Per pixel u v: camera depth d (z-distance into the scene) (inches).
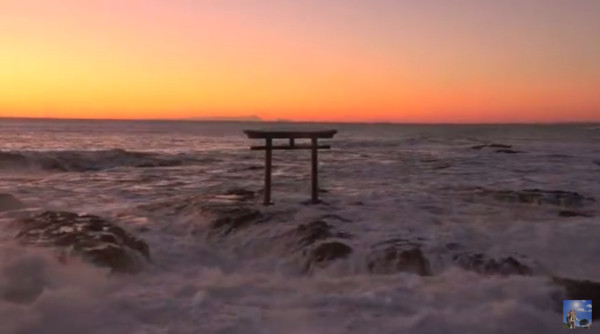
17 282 223.0
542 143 2274.9
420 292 232.1
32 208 506.9
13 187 679.7
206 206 455.5
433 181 760.3
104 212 474.3
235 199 524.7
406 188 663.1
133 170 967.6
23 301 208.1
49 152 1101.1
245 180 789.2
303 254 319.6
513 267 297.7
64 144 1925.4
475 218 448.1
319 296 225.1
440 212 480.1
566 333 187.8
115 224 375.9
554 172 904.3
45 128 4055.1
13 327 176.6
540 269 303.3
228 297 224.4
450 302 218.7
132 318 194.9
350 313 205.0
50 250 277.1
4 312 186.9
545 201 537.6
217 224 402.6
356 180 772.0
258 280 260.7
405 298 223.3
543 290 231.9
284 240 357.4
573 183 735.1
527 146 1958.7
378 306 213.2
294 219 419.2
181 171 943.7
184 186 712.4
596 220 435.2
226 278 265.3
